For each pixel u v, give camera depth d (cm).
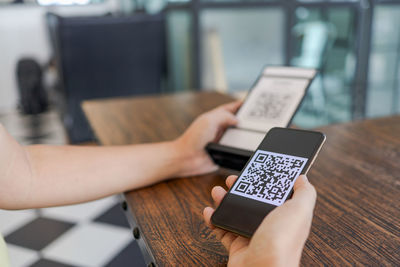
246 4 276
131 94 305
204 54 278
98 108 130
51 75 387
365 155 84
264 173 55
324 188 71
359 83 289
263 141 60
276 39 290
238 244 47
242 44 285
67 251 172
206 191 74
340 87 296
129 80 301
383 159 82
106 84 294
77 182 69
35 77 397
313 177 75
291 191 50
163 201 71
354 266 51
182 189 75
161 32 299
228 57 286
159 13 295
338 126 104
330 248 55
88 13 438
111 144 98
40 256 168
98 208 207
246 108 86
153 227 63
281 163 55
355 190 70
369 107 298
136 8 377
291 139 59
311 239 57
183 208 68
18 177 64
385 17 280
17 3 413
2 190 63
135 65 298
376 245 55
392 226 59
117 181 72
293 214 40
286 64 293
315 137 57
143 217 66
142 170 74
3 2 407
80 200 70
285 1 280
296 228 39
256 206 50
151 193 74
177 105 131
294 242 39
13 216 200
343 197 68
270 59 294
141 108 129
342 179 74
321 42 290
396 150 86
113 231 187
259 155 58
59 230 187
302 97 81
